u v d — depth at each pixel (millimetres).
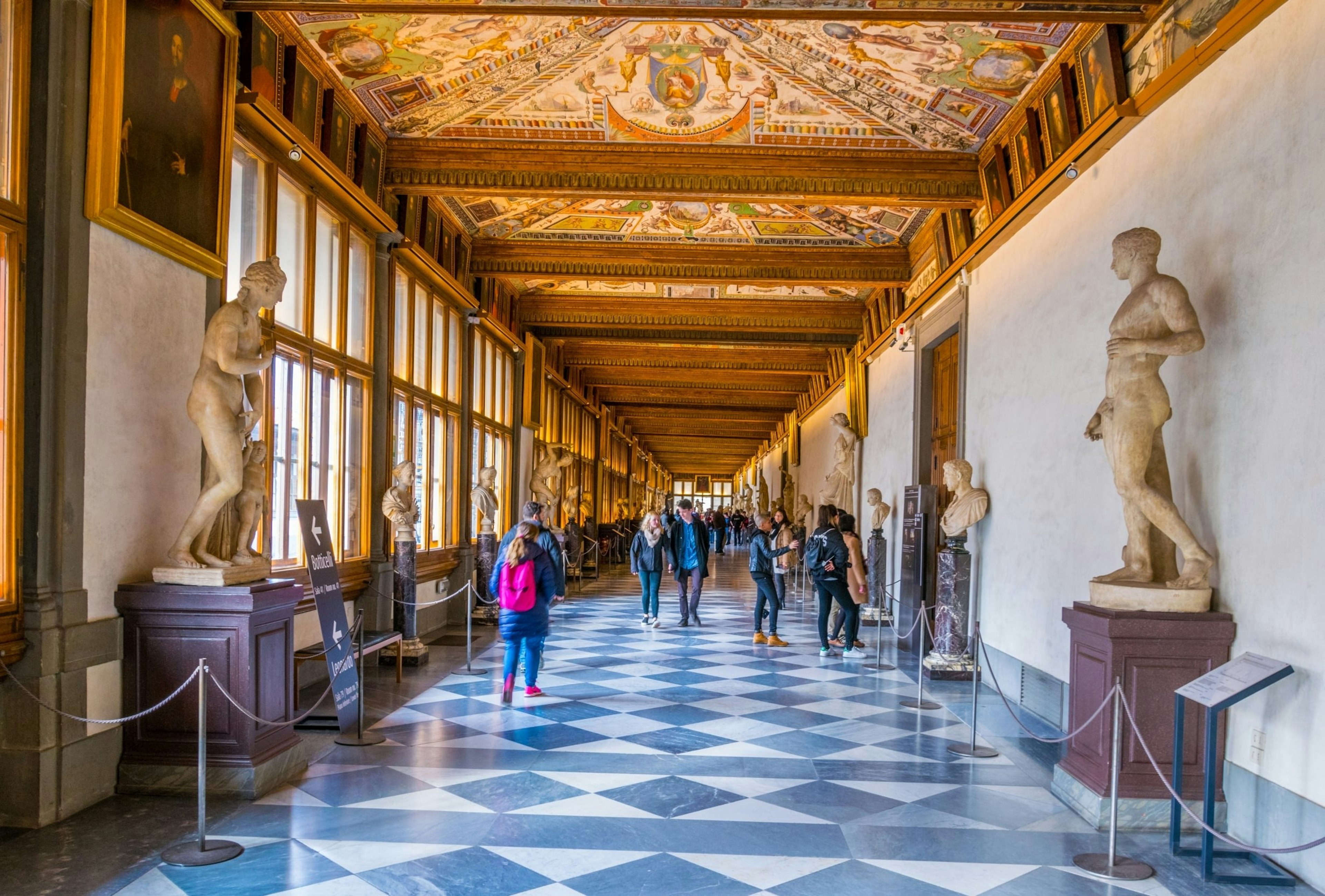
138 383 5496
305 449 8227
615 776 5824
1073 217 7387
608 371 27297
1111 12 5723
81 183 4957
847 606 11234
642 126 9391
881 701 8422
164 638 5316
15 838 4555
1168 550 5340
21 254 4801
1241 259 4941
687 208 12344
